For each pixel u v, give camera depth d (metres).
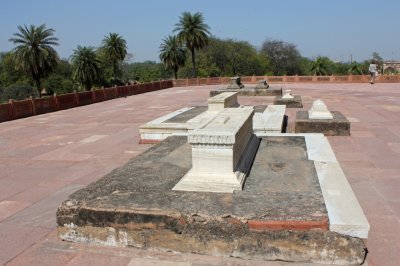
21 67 39.06
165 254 3.78
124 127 12.38
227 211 3.72
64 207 4.08
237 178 4.30
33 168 7.52
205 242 3.69
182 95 26.48
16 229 4.55
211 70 68.75
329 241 3.42
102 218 3.94
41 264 3.70
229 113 5.77
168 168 5.30
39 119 16.22
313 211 3.63
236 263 3.55
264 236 3.54
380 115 12.70
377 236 3.96
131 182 4.73
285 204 3.82
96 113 17.48
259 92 22.22
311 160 5.37
